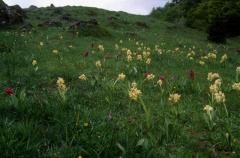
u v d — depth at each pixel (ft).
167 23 202.18
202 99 34.19
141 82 37.11
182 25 212.23
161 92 34.96
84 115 24.13
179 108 27.96
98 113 26.58
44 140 20.25
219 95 27.09
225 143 22.26
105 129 21.98
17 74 40.16
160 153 19.22
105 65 50.49
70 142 19.39
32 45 69.36
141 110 29.25
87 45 79.66
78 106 27.63
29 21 136.87
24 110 24.77
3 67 43.88
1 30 104.32
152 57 64.28
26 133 20.25
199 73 51.72
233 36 164.35
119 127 23.95
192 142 22.68
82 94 32.83
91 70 46.44
